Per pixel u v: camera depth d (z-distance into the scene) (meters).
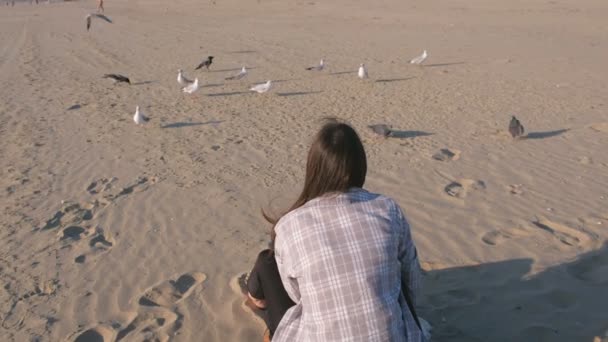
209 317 3.90
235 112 10.16
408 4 34.72
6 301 4.22
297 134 8.51
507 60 15.07
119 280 4.47
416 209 5.57
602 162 6.70
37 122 9.88
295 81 13.10
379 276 2.42
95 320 3.94
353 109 10.09
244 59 16.81
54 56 18.72
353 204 2.50
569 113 9.12
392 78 13.12
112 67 16.08
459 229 5.07
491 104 10.04
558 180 6.18
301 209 2.54
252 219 5.51
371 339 2.37
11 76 14.91
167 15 35.31
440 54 16.59
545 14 26.88
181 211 5.76
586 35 19.78
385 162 7.04
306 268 2.44
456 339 3.53
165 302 4.13
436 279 4.22
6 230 5.48
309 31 23.81
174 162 7.37
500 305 3.86
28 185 6.75
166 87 12.89
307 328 2.46
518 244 4.72
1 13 44.56
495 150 7.34
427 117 9.27
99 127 9.37
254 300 3.20
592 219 5.13
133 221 5.57
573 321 3.65
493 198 5.76
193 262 4.70
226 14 34.44
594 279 4.14
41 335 3.79
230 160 7.38
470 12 29.44
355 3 36.59
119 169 7.18
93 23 30.75
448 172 6.59
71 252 4.98
